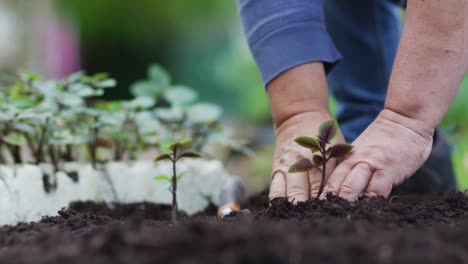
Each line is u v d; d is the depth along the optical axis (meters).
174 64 4.57
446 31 0.96
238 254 0.76
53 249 0.81
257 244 0.77
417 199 1.18
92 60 4.41
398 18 1.42
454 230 0.85
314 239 0.80
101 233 0.84
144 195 1.27
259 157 2.73
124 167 1.28
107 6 4.32
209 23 4.59
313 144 0.98
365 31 1.37
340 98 1.44
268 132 3.32
